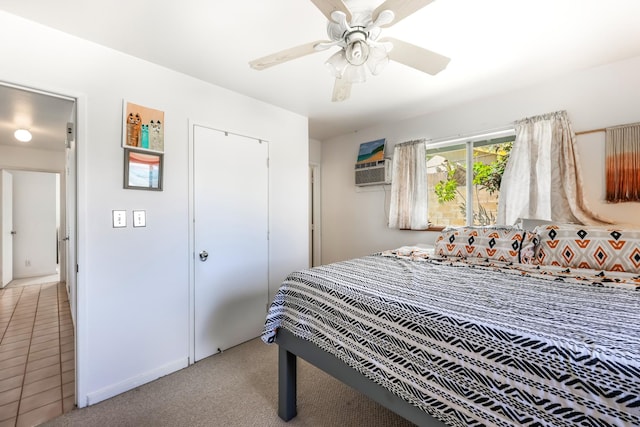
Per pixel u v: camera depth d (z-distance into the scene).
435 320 1.00
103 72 1.77
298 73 2.15
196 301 2.22
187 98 2.17
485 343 0.88
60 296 3.73
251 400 1.73
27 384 1.88
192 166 2.20
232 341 2.46
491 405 0.84
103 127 1.77
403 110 2.95
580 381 0.71
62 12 1.46
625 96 1.99
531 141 2.32
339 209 4.00
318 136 4.02
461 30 1.64
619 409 0.66
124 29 1.61
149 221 1.97
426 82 2.31
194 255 2.21
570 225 1.94
